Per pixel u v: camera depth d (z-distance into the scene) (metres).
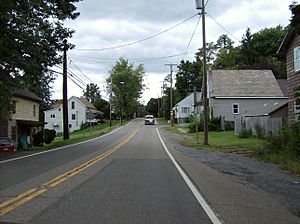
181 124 90.19
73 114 101.06
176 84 127.12
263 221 7.61
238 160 19.94
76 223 7.22
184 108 102.44
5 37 23.62
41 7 25.16
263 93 59.25
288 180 13.01
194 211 8.37
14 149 30.52
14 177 13.34
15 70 25.98
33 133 45.94
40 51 26.72
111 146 31.86
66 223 7.21
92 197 9.76
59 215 7.82
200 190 11.05
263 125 37.97
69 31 28.81
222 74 62.09
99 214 7.95
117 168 16.20
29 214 7.89
